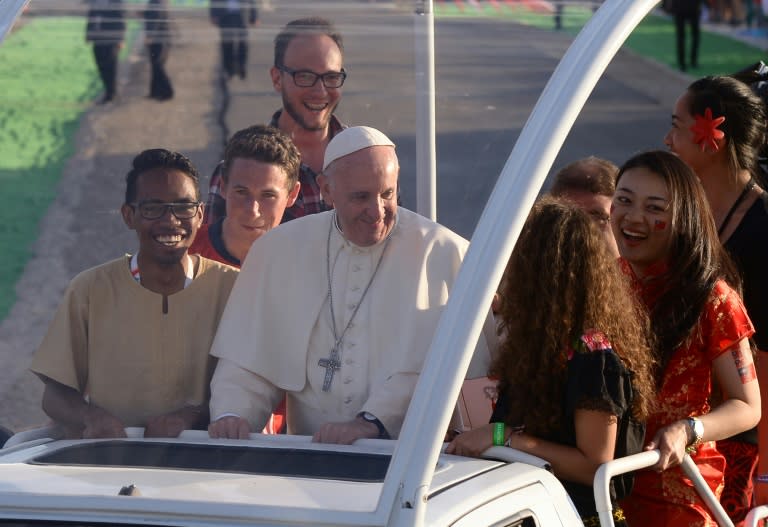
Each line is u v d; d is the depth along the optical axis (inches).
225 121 317.1
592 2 340.5
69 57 330.0
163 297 288.8
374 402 275.0
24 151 307.6
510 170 227.3
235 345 291.1
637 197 304.0
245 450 257.9
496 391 284.2
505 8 340.5
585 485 267.6
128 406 283.7
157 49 339.3
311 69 330.0
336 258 295.0
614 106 563.5
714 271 303.6
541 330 268.8
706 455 310.5
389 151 290.8
